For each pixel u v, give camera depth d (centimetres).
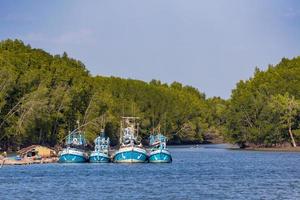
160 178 13938
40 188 11831
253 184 12619
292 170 16362
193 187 12075
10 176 14200
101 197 10588
